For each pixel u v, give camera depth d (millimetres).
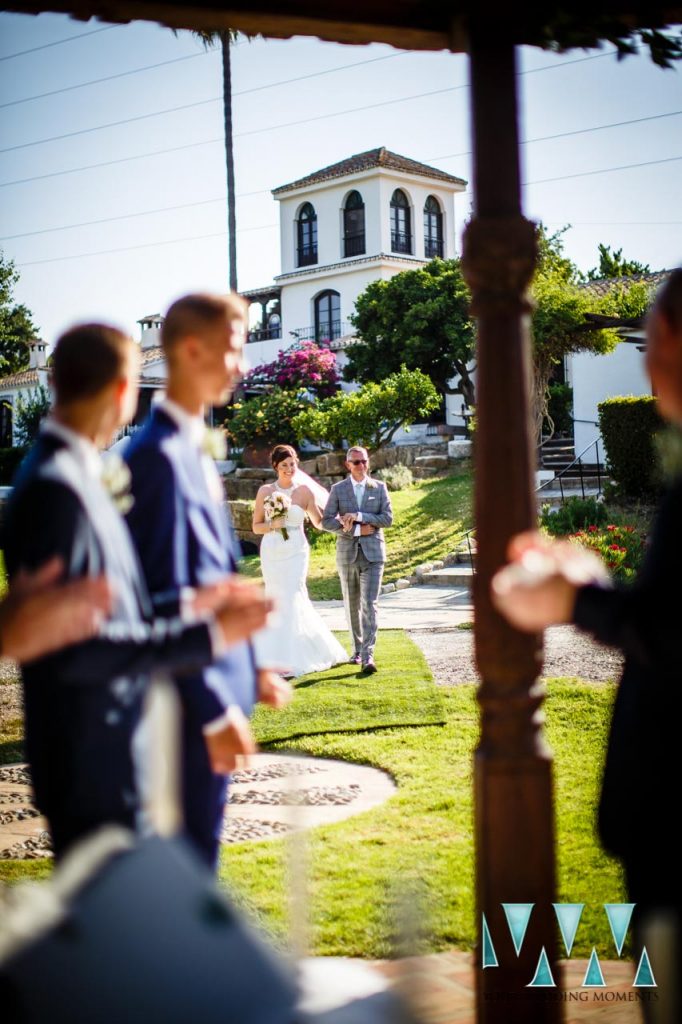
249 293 45344
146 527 2510
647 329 1821
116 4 2473
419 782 5285
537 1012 2508
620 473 16797
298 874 2100
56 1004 1308
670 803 1719
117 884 1415
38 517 1933
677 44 2682
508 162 2523
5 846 4551
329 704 7262
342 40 2729
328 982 1507
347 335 39469
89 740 1980
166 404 2715
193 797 2486
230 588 2273
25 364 47938
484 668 2523
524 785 2498
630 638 1604
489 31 2520
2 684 9266
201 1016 1313
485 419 2523
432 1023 2648
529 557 1725
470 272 2537
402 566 16047
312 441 25281
